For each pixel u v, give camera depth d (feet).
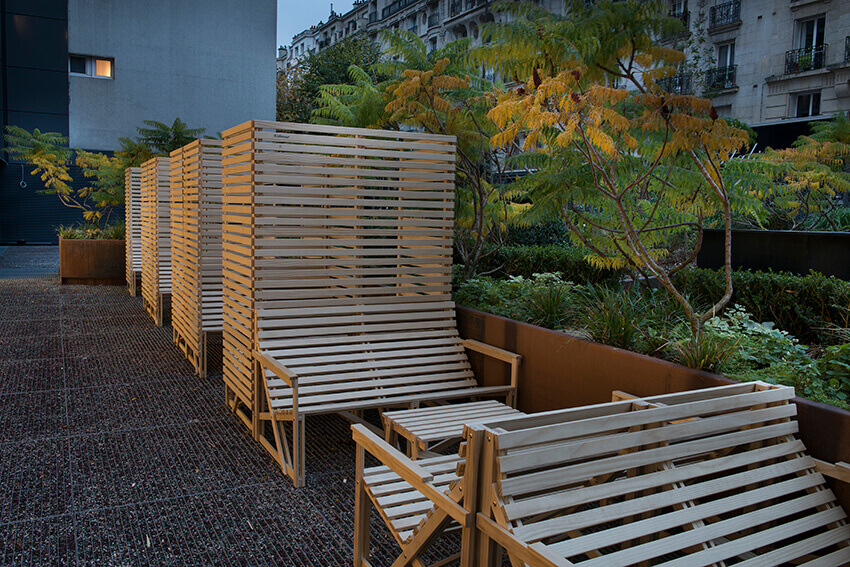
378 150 16.14
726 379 10.07
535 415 7.17
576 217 18.81
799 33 55.67
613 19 13.37
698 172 15.14
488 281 21.30
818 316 15.12
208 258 20.62
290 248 15.48
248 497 12.09
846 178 28.45
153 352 24.02
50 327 28.07
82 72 71.72
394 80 23.09
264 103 79.77
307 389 14.29
